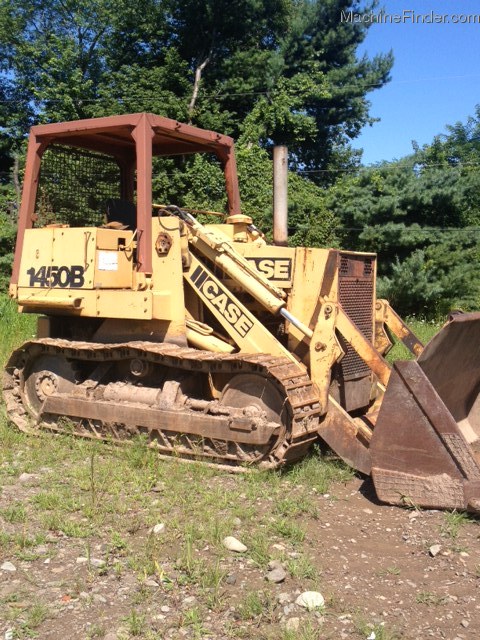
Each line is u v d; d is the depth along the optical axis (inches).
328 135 1176.8
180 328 247.3
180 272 247.6
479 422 246.1
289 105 979.9
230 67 1007.6
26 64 1066.7
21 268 276.8
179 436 236.7
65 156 291.7
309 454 238.1
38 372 277.0
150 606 147.2
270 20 1076.5
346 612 146.1
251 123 939.3
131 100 933.2
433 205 773.3
